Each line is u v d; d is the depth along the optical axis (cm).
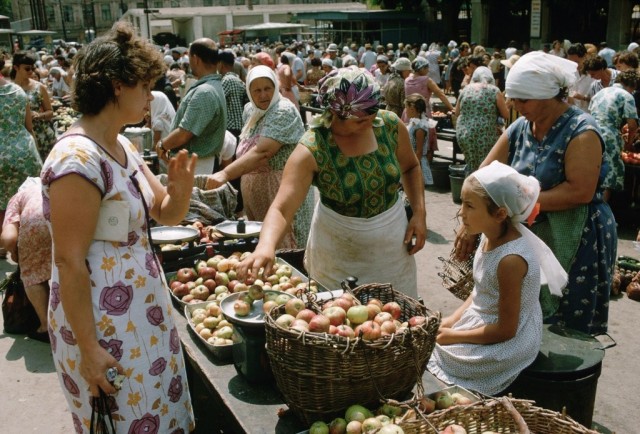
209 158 484
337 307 207
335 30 3694
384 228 275
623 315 449
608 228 293
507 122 708
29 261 398
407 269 289
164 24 5856
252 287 237
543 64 273
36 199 395
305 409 191
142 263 200
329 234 278
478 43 2884
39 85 717
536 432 195
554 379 240
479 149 709
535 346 242
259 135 402
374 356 184
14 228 404
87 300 184
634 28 2286
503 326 237
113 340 193
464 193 238
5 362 399
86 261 189
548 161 283
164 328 208
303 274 318
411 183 300
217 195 415
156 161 527
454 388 218
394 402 186
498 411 194
